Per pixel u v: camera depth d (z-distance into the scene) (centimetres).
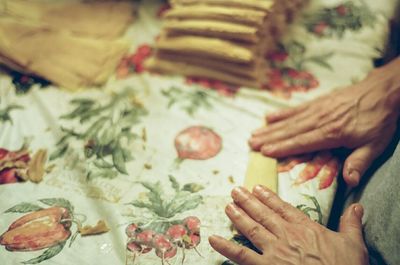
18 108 84
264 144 75
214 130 80
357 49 94
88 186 69
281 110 80
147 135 78
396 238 58
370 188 70
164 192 69
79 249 61
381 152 73
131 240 62
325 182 70
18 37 93
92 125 80
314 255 57
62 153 75
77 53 93
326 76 90
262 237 60
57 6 107
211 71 90
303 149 74
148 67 93
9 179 71
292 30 100
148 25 106
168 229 63
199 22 89
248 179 70
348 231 62
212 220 65
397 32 102
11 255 60
